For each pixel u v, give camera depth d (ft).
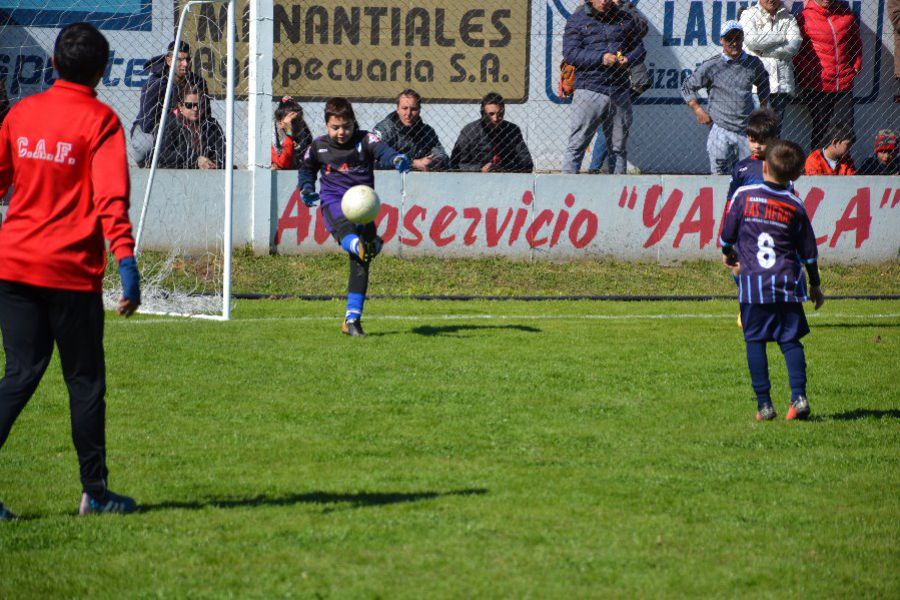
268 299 99.91
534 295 106.22
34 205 35.09
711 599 30.35
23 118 35.40
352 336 77.56
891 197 119.14
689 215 117.08
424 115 122.93
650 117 125.70
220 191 111.14
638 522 36.96
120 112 119.34
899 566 33.06
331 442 48.16
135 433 49.47
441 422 52.37
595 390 60.39
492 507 38.42
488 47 122.42
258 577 31.55
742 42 115.85
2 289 35.22
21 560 32.91
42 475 42.73
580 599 30.17
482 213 114.32
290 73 120.67
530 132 123.44
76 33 35.70
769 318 53.11
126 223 34.24
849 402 58.23
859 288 114.32
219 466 44.09
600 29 114.83
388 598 30.07
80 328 35.45
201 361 67.31
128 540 34.71
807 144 123.65
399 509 38.09
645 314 94.22
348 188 77.56
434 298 102.17
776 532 36.17
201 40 119.03
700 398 58.80
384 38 121.29
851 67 121.70
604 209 115.85
